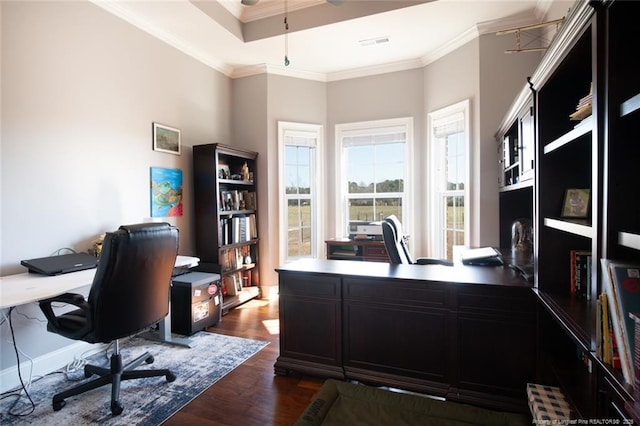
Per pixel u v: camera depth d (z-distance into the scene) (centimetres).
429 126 397
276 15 340
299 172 448
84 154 259
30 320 229
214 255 357
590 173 155
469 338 188
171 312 306
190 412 190
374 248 402
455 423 167
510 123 248
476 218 339
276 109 424
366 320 209
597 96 98
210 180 356
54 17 240
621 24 93
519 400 178
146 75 313
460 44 349
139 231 186
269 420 183
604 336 95
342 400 187
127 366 225
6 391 214
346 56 392
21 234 222
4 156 213
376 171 437
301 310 224
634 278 87
